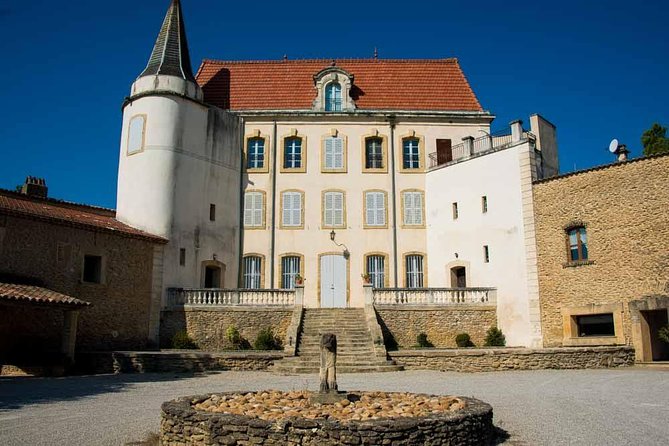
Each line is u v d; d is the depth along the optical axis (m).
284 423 7.11
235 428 7.29
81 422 9.82
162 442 8.03
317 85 29.50
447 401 9.01
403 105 30.05
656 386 14.16
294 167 28.64
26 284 18.72
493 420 9.95
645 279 20.08
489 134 26.41
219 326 23.05
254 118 28.81
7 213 18.83
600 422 9.75
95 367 18.88
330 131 28.81
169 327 23.38
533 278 23.14
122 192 25.28
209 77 31.19
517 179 24.25
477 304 23.94
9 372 17.89
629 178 20.94
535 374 17.23
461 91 31.02
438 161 28.53
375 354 19.03
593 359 18.94
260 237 27.75
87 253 21.17
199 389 14.10
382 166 28.75
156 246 23.80
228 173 27.62
